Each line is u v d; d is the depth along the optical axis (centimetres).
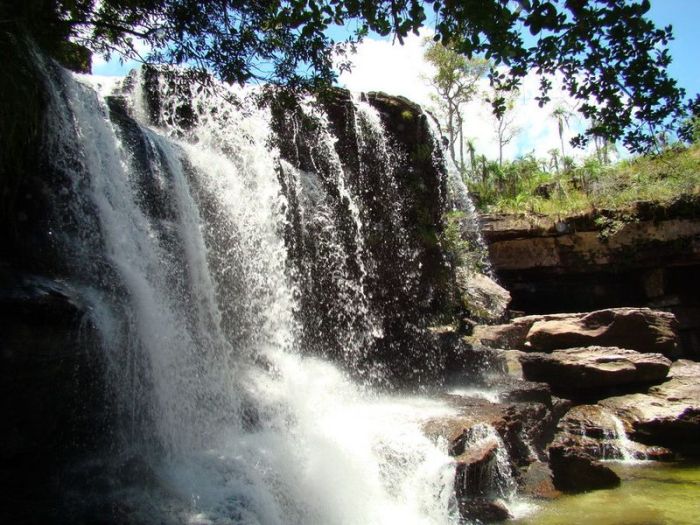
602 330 1599
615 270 2114
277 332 1202
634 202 2081
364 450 882
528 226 2186
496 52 596
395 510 809
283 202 1281
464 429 945
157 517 601
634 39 580
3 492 591
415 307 1568
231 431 867
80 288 686
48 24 802
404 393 1283
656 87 600
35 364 586
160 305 849
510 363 1515
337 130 1450
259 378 1052
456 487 848
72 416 649
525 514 862
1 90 618
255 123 1294
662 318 1617
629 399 1381
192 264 974
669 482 1033
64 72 790
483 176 2953
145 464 688
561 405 1363
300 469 795
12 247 652
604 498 938
